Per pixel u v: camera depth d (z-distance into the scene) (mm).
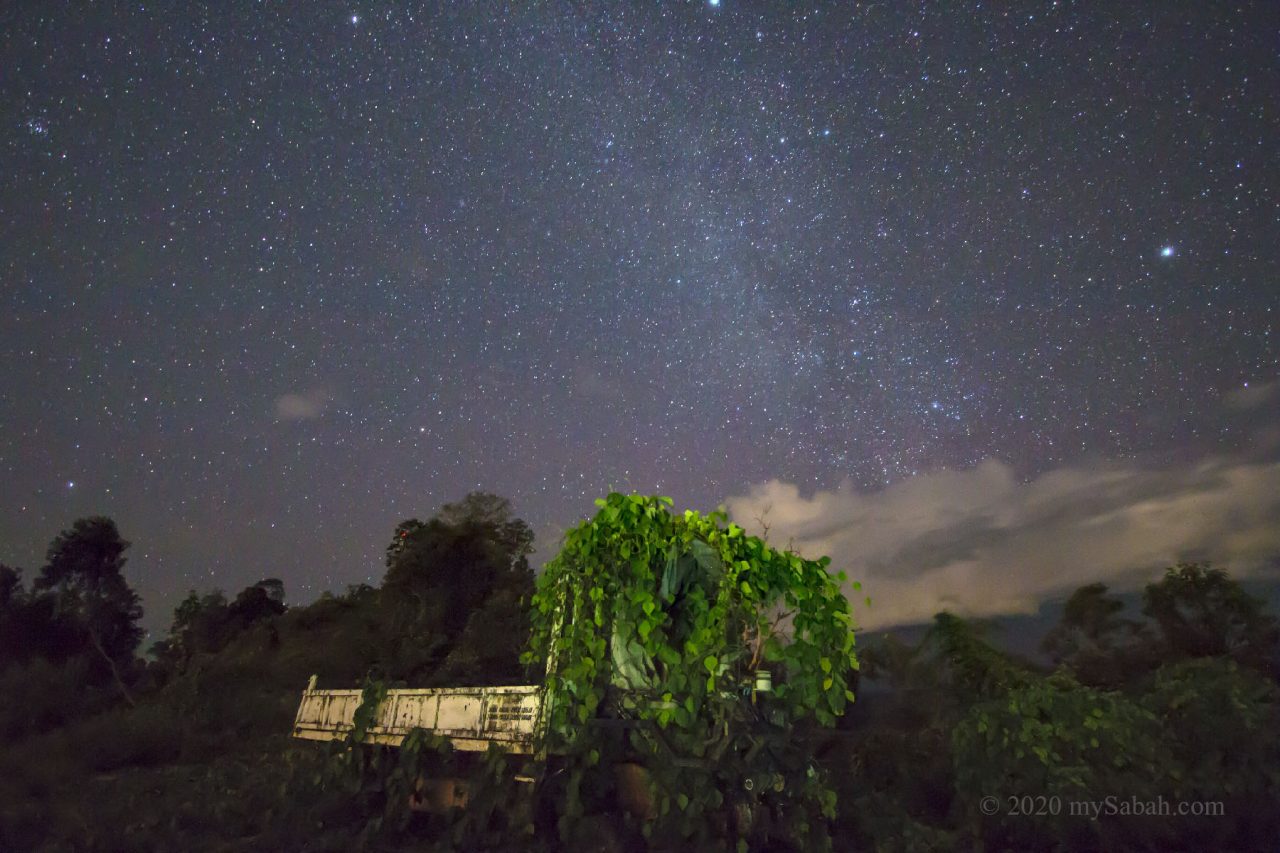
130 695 17438
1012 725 5371
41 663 13117
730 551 4832
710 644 4578
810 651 4754
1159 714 5758
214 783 7305
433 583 14922
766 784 4609
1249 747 5352
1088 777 5125
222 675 13914
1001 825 5199
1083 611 9531
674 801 4402
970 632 7812
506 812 4766
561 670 4801
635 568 4742
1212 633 8727
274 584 22547
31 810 6035
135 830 5559
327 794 5703
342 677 13797
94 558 20406
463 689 5508
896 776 6445
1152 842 4977
